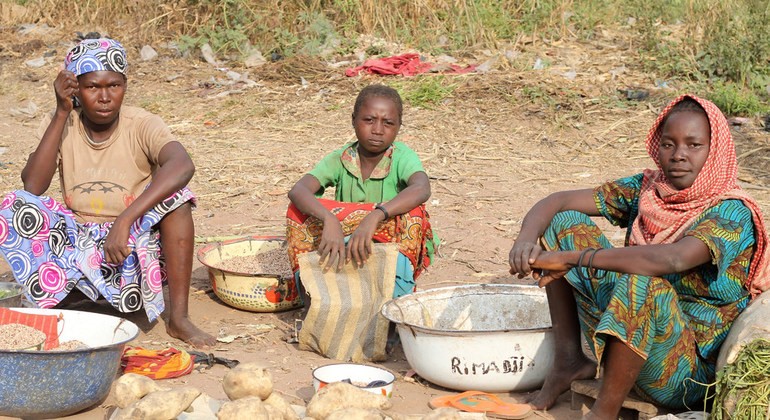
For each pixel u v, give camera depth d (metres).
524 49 9.95
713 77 9.13
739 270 3.28
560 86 8.91
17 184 7.09
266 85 9.43
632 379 3.14
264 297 4.69
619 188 3.66
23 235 4.09
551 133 8.09
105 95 4.12
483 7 10.49
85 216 4.32
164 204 4.19
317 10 10.51
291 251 4.34
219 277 4.77
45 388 3.20
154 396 2.97
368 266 4.10
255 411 2.91
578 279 3.41
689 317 3.33
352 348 4.10
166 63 10.12
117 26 11.02
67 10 11.38
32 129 8.68
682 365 3.21
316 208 4.17
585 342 4.09
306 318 4.12
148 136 4.27
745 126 8.16
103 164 4.30
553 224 3.56
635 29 10.48
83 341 3.68
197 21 10.58
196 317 4.68
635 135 8.00
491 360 3.57
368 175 4.39
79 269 4.21
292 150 7.88
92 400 3.35
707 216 3.20
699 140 3.19
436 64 9.53
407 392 3.72
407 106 8.66
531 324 4.20
